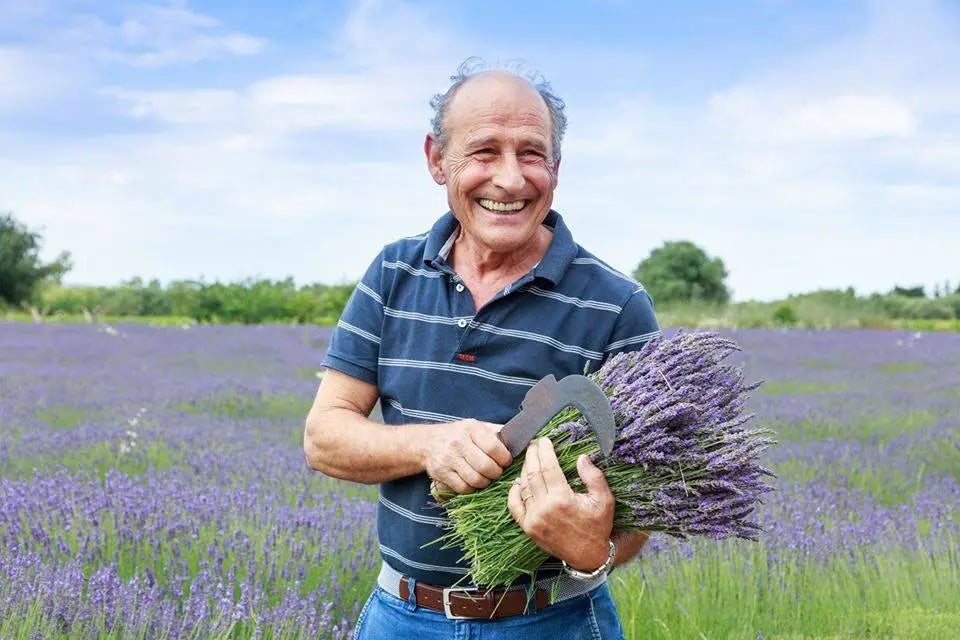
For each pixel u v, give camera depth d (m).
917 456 8.62
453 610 2.12
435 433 2.04
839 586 4.45
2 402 10.20
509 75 2.09
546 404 1.95
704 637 3.67
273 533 4.41
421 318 2.22
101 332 23.80
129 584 3.36
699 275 46.12
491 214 2.09
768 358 19.95
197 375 14.59
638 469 1.97
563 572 2.11
